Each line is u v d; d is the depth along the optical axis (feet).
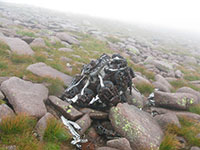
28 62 26.08
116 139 14.12
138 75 30.96
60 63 29.09
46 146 12.64
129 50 55.83
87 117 16.25
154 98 22.88
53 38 44.91
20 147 11.55
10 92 15.84
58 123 13.99
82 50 43.09
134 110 18.02
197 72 48.60
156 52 65.26
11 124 12.40
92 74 17.57
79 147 13.73
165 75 38.60
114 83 18.26
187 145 15.84
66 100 18.02
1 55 25.52
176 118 18.79
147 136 14.74
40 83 20.49
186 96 22.59
